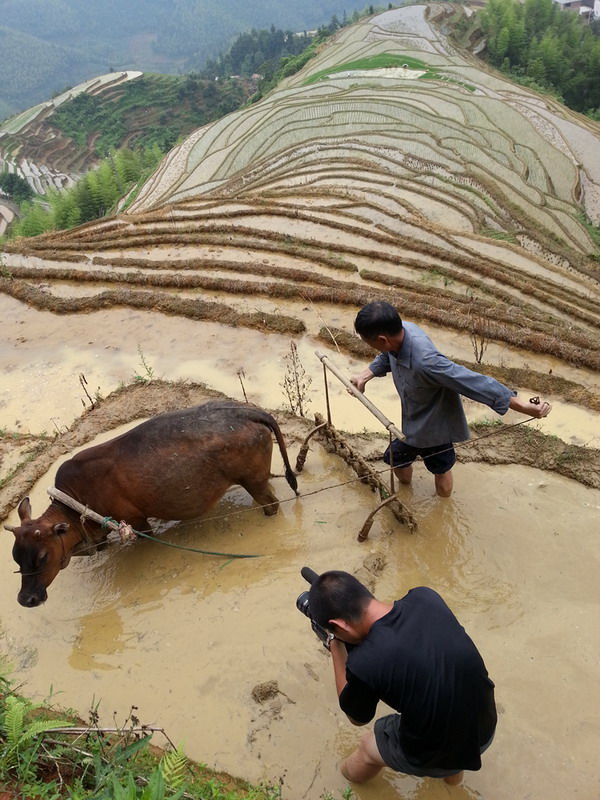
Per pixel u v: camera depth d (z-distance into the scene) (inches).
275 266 492.4
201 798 125.1
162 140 3937.0
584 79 2383.1
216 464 195.5
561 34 2632.9
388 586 193.6
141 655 179.9
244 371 326.6
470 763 115.6
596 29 3218.5
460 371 166.4
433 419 185.6
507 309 478.0
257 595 194.2
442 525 212.7
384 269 576.4
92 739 139.5
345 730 156.6
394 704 109.1
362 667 108.7
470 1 3051.2
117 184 1990.7
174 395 298.5
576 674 164.1
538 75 2274.9
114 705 167.0
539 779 143.6
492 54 2390.5
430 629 109.1
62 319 402.3
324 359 211.2
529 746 149.4
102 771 124.5
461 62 1924.2
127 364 342.6
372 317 165.2
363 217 756.0
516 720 154.6
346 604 112.4
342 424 276.4
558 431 265.0
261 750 153.6
